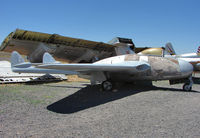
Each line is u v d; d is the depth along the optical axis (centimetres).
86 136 256
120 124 309
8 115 367
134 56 779
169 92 657
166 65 697
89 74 813
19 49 1226
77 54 1476
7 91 686
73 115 369
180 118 342
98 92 683
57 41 1225
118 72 757
